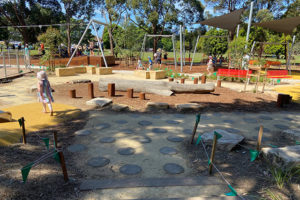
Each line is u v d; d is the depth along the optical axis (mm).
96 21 17875
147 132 4992
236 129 5375
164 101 7832
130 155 3865
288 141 4676
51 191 2678
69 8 29719
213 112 6777
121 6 28250
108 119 5809
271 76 12328
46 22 32969
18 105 6715
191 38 30047
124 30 24625
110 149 4082
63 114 5961
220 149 4117
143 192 2756
